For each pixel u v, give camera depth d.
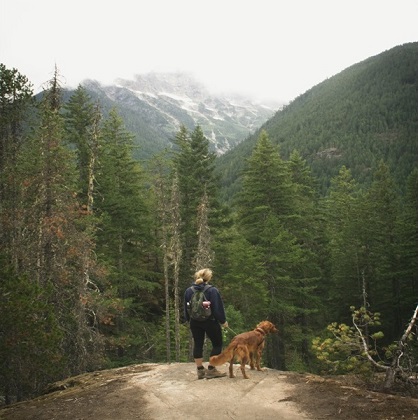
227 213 31.02
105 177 26.69
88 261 16.86
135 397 6.99
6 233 17.73
